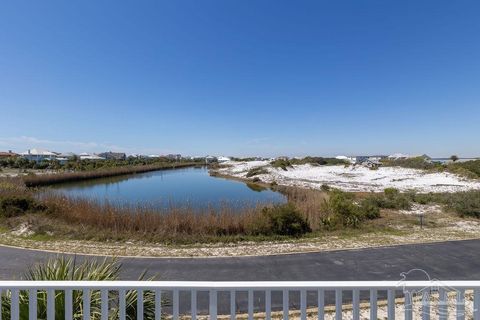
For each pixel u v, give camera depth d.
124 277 6.14
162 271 6.49
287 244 9.09
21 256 7.51
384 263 7.07
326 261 7.23
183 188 30.89
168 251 8.19
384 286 2.13
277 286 2.11
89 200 13.62
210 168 74.62
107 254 7.78
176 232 10.38
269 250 8.30
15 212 12.54
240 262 7.16
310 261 7.23
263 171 47.94
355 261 7.22
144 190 28.69
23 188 18.27
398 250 8.20
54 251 8.02
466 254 7.80
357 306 2.17
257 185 33.69
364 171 45.88
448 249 8.29
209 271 6.52
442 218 13.50
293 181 34.62
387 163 51.19
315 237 10.10
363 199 17.97
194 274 6.33
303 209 12.77
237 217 11.15
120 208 11.89
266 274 6.34
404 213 14.83
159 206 12.55
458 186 26.70
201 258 7.48
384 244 8.89
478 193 16.55
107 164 56.34
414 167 43.34
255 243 9.34
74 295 3.00
